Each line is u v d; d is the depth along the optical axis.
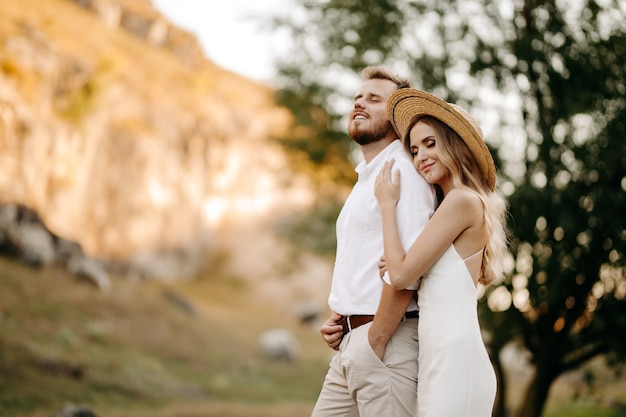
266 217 37.75
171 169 32.28
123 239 29.16
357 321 2.71
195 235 34.34
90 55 29.69
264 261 35.66
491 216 2.69
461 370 2.45
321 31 9.48
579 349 8.60
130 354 15.44
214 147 36.09
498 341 8.78
